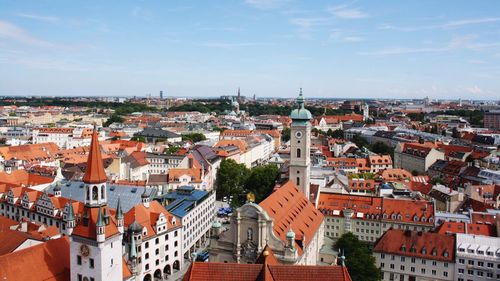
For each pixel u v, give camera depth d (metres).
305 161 157.25
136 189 157.50
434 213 161.75
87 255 80.75
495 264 123.38
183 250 144.88
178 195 167.25
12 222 122.94
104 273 80.12
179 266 142.00
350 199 173.00
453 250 129.62
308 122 157.62
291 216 125.00
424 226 160.25
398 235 137.75
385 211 166.25
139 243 121.00
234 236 108.56
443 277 129.50
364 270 123.56
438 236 134.00
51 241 88.06
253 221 105.69
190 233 153.00
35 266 82.38
